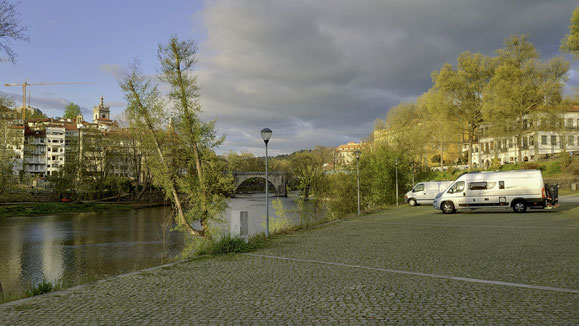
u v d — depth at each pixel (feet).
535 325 16.44
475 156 285.43
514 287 22.86
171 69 70.74
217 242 41.83
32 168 368.27
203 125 73.15
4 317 19.98
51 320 19.33
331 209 117.70
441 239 44.19
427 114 217.56
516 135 183.01
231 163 77.87
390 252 36.78
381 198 129.90
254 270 30.53
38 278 69.31
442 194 80.89
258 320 18.30
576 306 18.88
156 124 71.87
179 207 74.69
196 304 21.43
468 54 194.70
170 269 32.01
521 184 73.87
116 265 79.30
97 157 236.02
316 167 129.80
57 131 384.47
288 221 72.74
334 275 27.68
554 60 171.22
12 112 179.73
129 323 18.52
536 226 52.11
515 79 171.32
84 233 127.65
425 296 21.44
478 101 193.77
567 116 222.89
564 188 143.64
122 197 255.50
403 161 140.77
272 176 365.20
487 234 46.55
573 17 127.85
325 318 18.25
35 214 186.09
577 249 34.63
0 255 91.61
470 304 19.69
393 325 16.96
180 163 74.90
